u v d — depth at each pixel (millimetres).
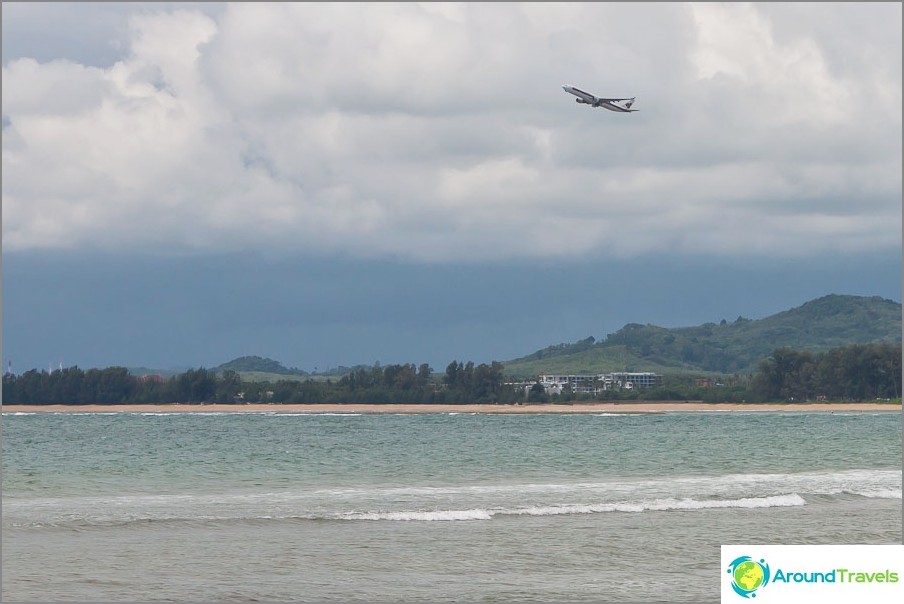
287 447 197500
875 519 83438
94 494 101188
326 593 57438
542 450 181750
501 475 124250
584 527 78812
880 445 186750
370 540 73062
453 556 67562
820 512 87500
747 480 114875
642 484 110188
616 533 76062
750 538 74000
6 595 56219
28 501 94750
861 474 122938
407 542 72312
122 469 134875
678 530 77562
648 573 62844
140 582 59688
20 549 69062
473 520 82438
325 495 99500
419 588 58594
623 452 173125
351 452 177875
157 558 66438
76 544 71188
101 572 62156
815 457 155375
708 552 69250
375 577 61250
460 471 130625
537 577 61500
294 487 108375
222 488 107250
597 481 114688
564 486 108125
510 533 76125
